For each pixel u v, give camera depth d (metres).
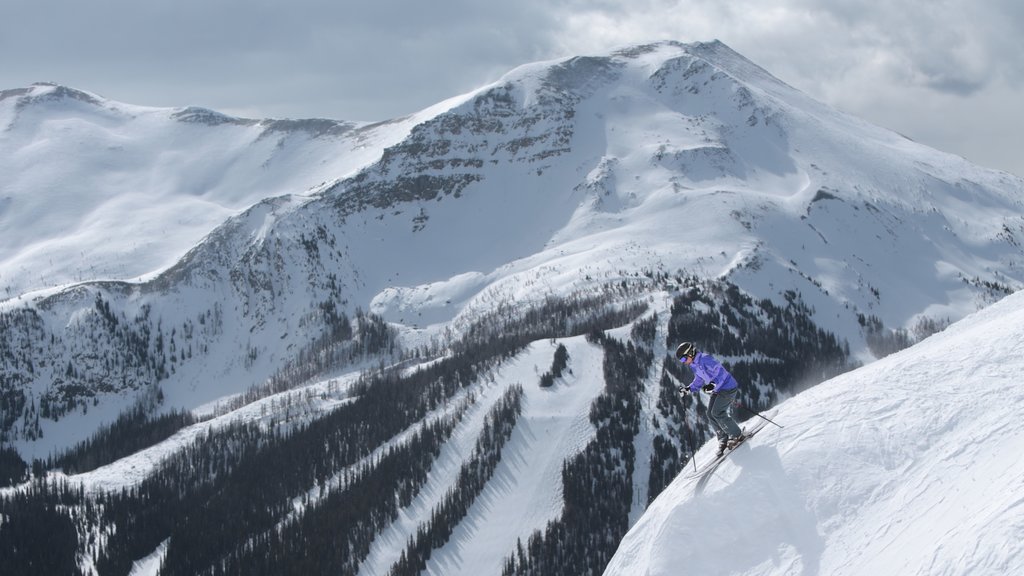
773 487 19.22
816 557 17.53
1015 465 16.22
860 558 16.81
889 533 16.91
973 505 15.90
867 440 19.19
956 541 15.13
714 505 19.67
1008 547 14.24
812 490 18.72
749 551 18.66
